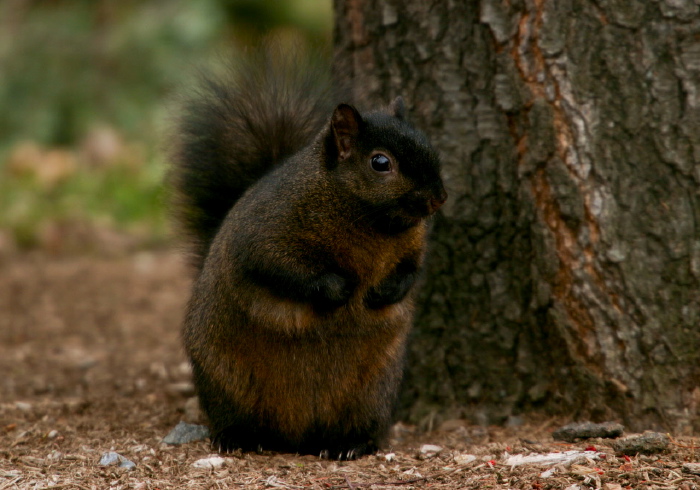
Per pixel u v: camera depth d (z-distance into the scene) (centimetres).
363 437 989
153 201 2523
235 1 2908
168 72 2764
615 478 811
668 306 986
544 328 1049
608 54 972
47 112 2809
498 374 1083
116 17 2916
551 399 1057
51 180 2586
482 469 871
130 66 2830
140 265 2227
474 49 1033
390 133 910
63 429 1068
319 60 1157
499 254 1059
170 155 1166
